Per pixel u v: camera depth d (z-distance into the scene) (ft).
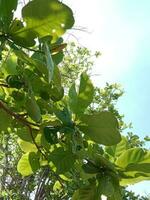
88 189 3.79
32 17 3.35
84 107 3.71
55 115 3.72
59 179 4.27
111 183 3.69
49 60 3.19
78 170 3.85
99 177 3.72
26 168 4.30
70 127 3.65
